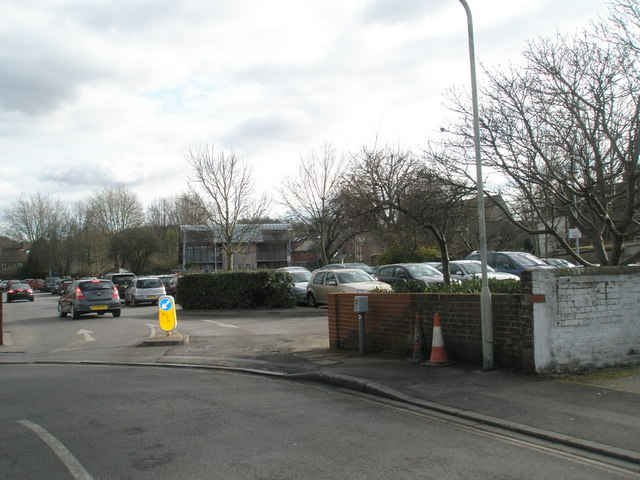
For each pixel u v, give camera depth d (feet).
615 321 27.68
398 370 29.32
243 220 117.39
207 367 34.78
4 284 209.87
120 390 27.61
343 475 15.33
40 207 271.90
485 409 21.57
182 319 68.85
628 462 16.11
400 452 17.26
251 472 15.65
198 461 16.63
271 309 71.97
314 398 25.35
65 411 23.18
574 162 34.09
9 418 22.07
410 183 40.50
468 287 32.65
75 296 73.41
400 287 36.73
